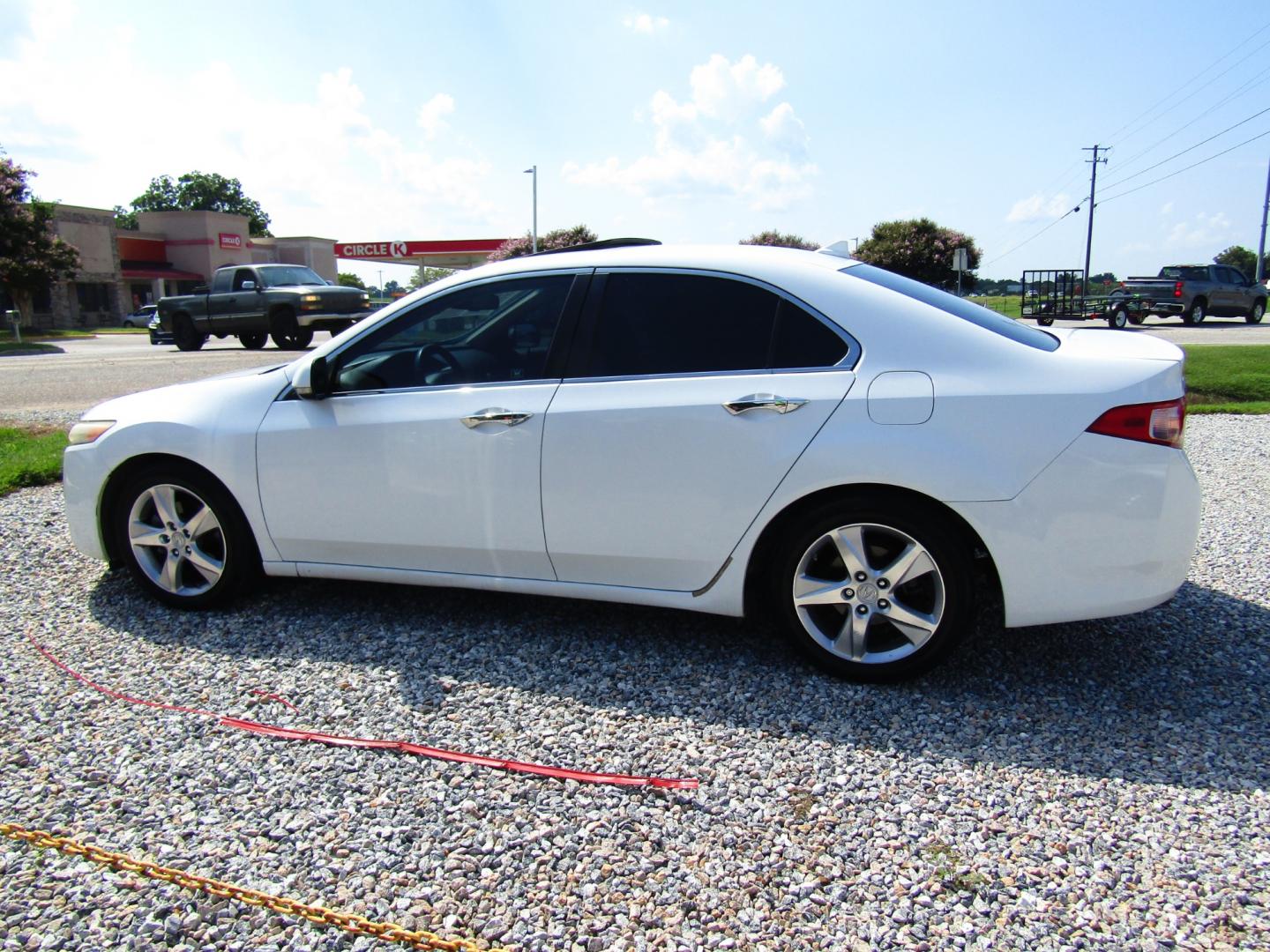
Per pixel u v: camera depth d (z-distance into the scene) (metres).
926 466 3.07
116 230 54.31
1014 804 2.60
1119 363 3.10
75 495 4.17
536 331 3.61
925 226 49.03
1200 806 2.58
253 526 3.94
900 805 2.60
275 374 4.05
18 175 38.69
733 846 2.43
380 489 3.72
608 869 2.33
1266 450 7.72
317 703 3.22
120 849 2.42
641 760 2.85
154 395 4.23
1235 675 3.41
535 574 3.66
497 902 2.22
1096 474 3.00
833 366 3.26
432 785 2.71
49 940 2.09
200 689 3.34
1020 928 2.11
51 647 3.73
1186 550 3.10
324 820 2.55
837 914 2.17
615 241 3.88
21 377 14.79
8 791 2.69
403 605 4.16
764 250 3.57
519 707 3.19
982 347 3.18
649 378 3.42
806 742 2.95
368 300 20.52
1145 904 2.18
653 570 3.49
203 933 2.11
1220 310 26.95
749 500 3.27
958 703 3.20
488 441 3.54
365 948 2.07
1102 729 3.02
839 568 3.36
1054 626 3.89
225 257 62.62
